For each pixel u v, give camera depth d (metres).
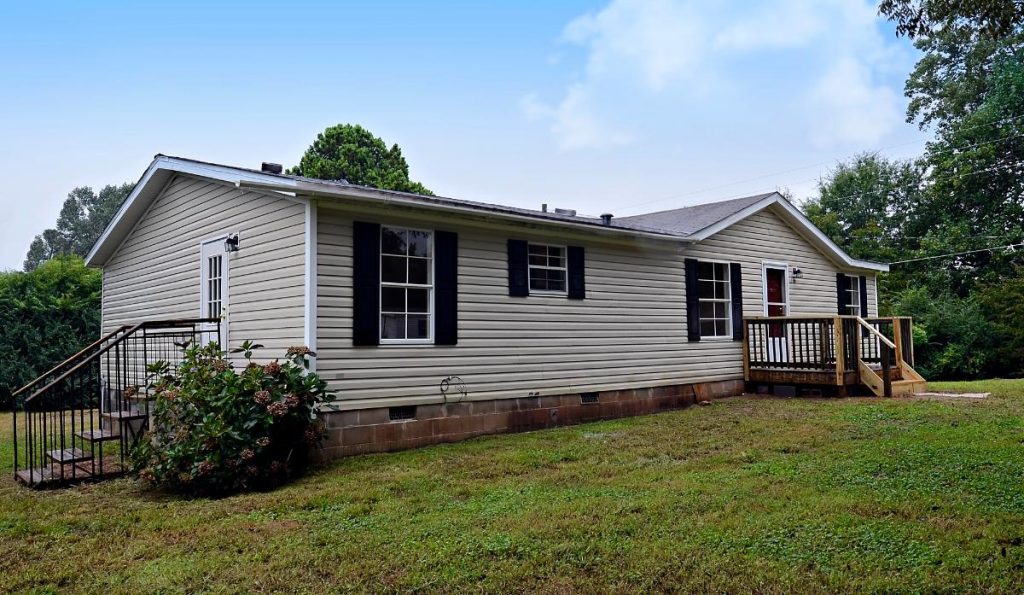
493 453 8.09
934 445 7.47
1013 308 21.91
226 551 4.76
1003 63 26.25
